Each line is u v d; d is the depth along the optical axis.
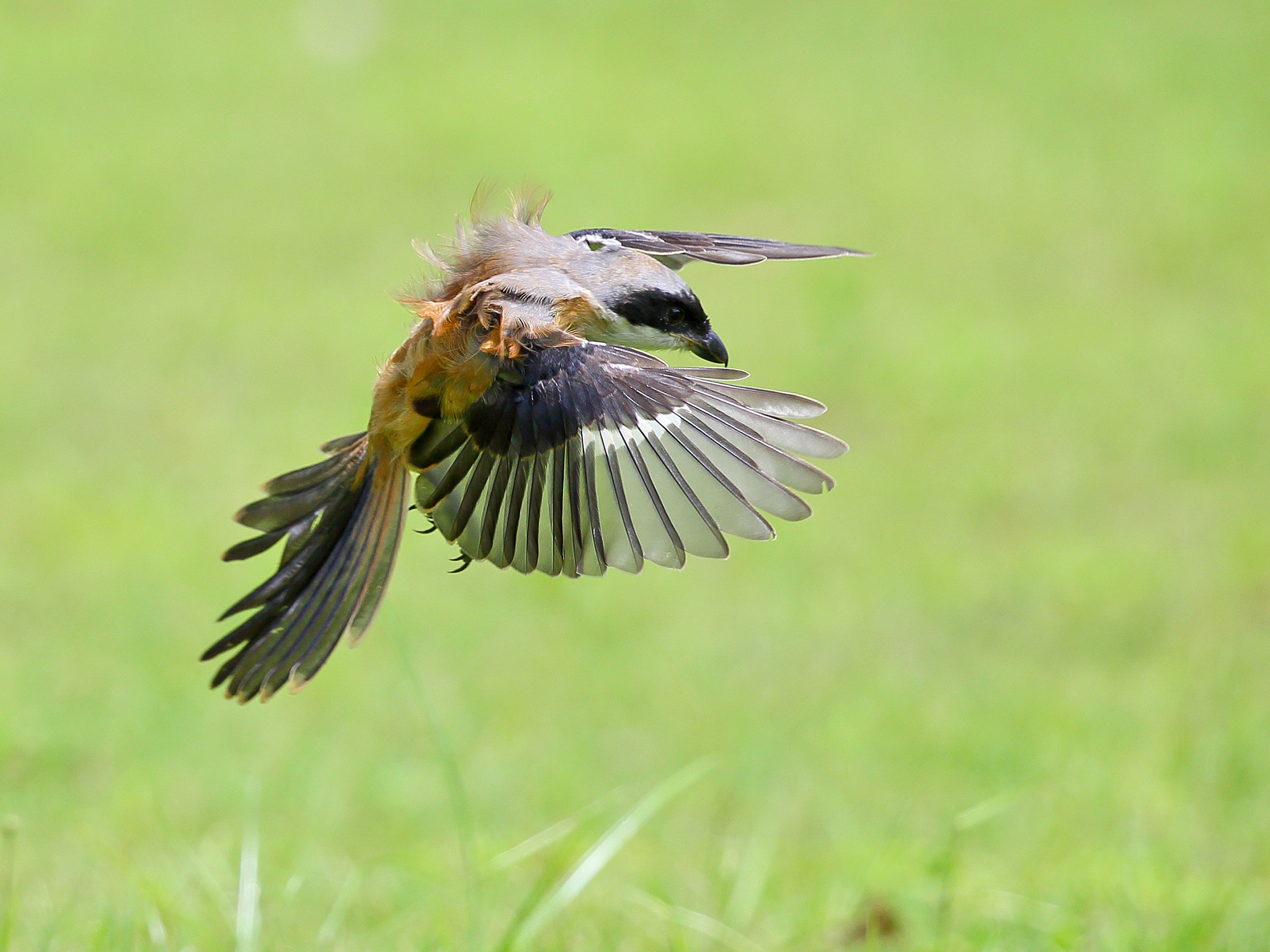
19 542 13.93
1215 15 31.50
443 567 13.98
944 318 19.62
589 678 11.86
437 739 6.78
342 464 6.02
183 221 22.22
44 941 6.52
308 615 5.85
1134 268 21.23
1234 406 17.12
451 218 22.55
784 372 18.00
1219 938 6.98
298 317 19.33
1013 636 12.62
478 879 6.45
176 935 6.69
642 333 6.04
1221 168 24.30
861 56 29.89
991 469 15.94
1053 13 32.03
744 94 27.81
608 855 6.33
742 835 8.87
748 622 12.95
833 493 15.49
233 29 30.36
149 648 11.99
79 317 19.08
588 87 27.86
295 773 9.73
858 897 7.60
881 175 24.44
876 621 12.97
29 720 10.34
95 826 8.76
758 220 22.77
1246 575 13.49
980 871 8.08
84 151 24.44
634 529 5.18
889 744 10.57
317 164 24.44
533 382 5.42
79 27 29.84
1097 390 17.66
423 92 27.41
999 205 23.30
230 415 16.75
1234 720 10.46
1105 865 8.02
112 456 15.75
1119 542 14.36
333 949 6.64
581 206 22.86
